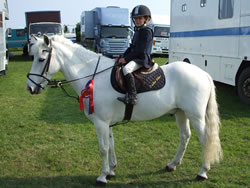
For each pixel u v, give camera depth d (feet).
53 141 16.63
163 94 11.52
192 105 11.46
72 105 25.36
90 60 11.66
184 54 33.17
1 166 13.48
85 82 11.53
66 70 11.55
